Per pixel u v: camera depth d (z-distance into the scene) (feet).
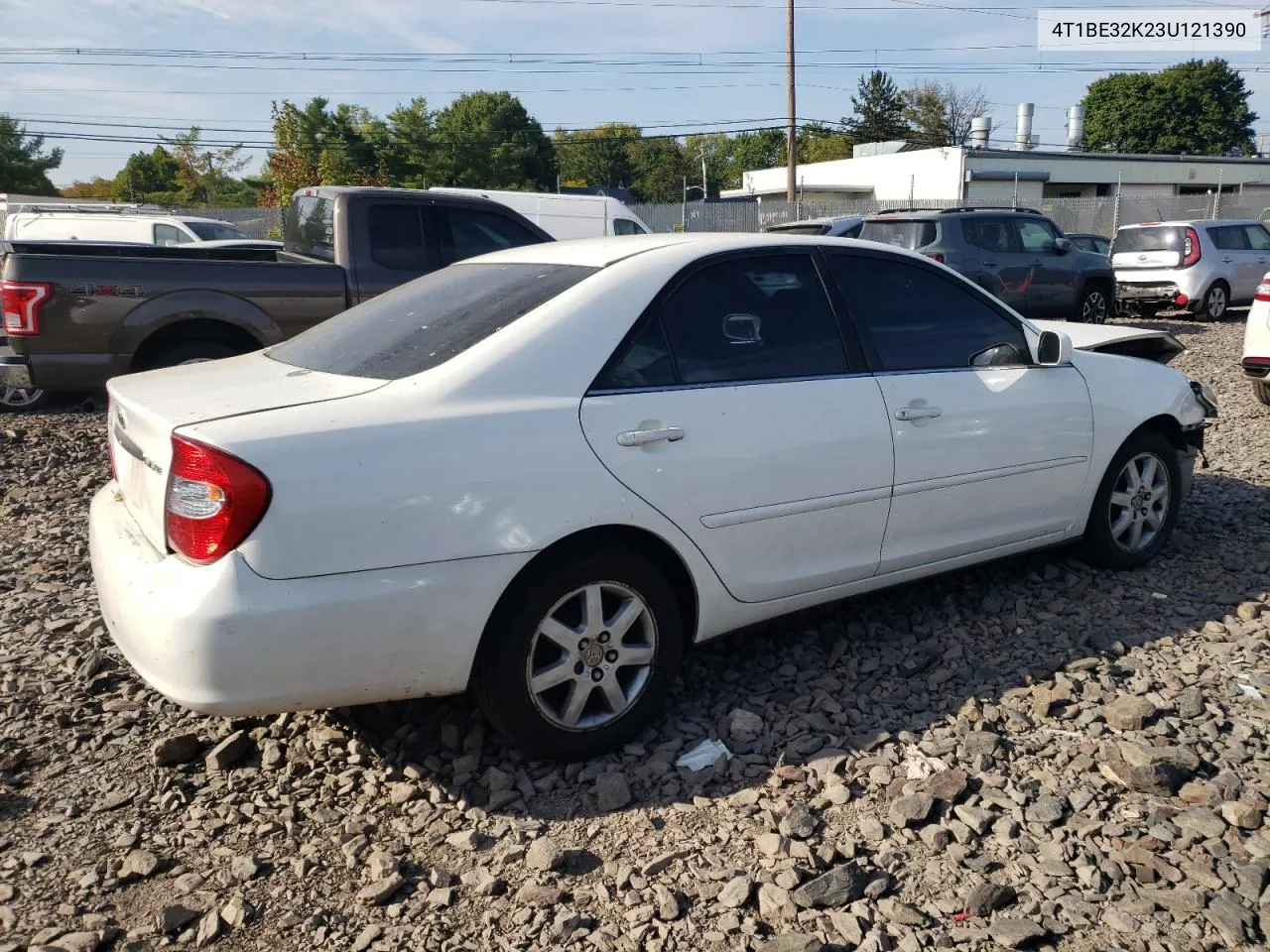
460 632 9.89
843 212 110.32
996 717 11.65
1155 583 15.79
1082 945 8.16
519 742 10.52
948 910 8.54
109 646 14.01
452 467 9.75
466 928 8.57
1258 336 26.32
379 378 10.54
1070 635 13.96
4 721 11.97
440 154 179.32
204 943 8.41
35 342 24.52
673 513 10.97
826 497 12.21
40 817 10.17
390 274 27.94
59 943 8.33
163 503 9.50
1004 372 14.21
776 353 12.19
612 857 9.45
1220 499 20.22
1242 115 222.07
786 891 8.81
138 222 62.28
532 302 11.18
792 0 103.09
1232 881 8.73
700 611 11.57
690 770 10.75
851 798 10.19
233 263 25.93
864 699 12.19
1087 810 9.86
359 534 9.34
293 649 9.16
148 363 25.73
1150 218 119.55
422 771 10.87
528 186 197.67
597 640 10.75
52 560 17.54
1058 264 46.39
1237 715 11.60
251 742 11.47
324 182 162.20
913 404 13.02
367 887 9.02
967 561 14.20
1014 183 137.59
